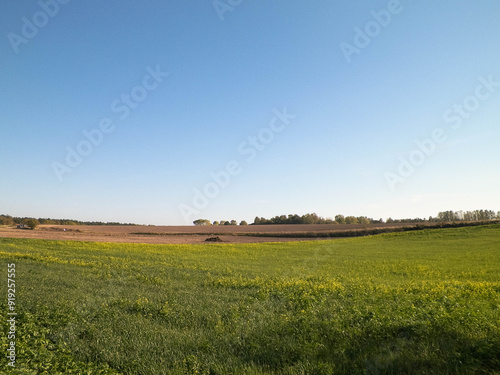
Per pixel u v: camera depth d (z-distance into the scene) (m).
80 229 106.25
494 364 6.59
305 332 9.60
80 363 7.91
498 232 59.09
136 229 112.88
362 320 10.26
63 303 13.61
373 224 103.62
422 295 15.19
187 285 19.86
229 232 96.88
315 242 63.25
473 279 23.91
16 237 62.97
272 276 25.08
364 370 6.92
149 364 8.01
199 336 9.84
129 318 11.82
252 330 10.12
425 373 6.62
